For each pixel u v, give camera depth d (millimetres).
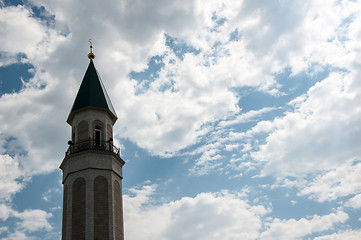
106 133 41188
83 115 41500
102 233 34844
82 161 37969
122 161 40938
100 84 44781
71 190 37156
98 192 36688
